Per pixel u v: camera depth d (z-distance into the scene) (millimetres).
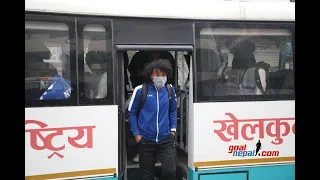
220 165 3748
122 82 3580
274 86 3939
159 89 3506
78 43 3443
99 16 3482
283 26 3957
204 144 3709
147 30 3590
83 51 3459
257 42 3902
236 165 3793
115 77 3529
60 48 3406
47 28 3369
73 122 3400
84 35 3459
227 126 3771
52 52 3389
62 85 3404
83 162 3424
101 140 3477
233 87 3826
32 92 3324
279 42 3961
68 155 3385
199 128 3701
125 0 3562
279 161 3914
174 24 3656
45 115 3324
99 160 3471
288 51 3977
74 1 3422
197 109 3701
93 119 3453
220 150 3748
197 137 3693
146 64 3881
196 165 3689
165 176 3613
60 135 3363
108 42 3516
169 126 3605
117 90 3537
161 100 3482
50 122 3338
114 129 3516
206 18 3729
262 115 3867
